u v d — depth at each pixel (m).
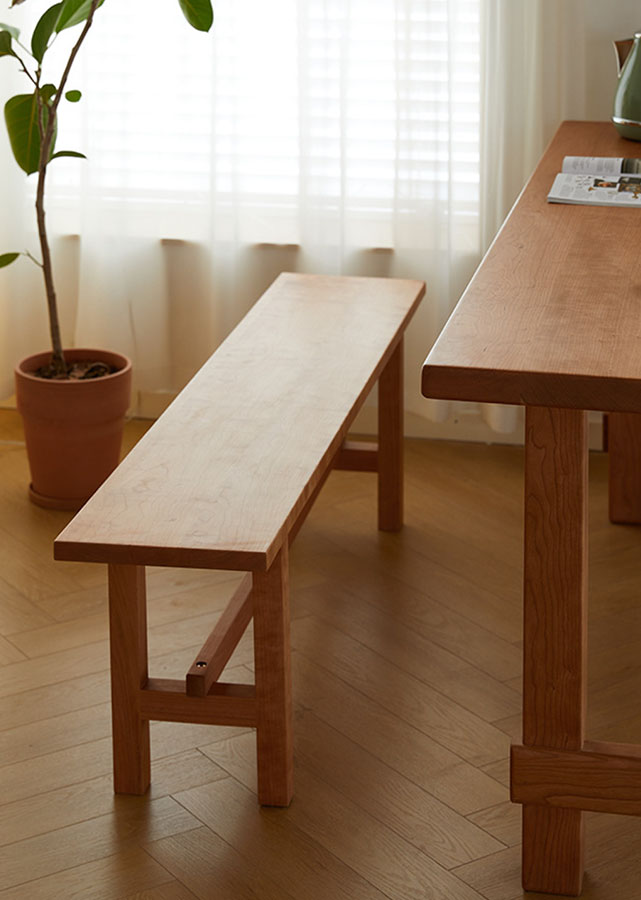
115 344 3.57
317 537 3.09
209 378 2.46
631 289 1.88
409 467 3.49
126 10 3.33
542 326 1.73
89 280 3.52
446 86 3.21
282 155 3.41
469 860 1.99
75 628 2.67
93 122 3.39
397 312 2.86
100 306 3.53
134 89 3.39
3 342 3.60
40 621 2.70
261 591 2.01
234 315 3.55
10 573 2.90
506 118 3.27
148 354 3.60
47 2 3.41
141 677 2.10
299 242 3.47
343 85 3.26
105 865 1.99
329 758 2.25
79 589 2.83
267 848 2.02
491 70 3.22
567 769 1.84
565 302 1.83
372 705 2.41
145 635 2.11
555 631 1.80
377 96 3.31
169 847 2.03
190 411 2.31
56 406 3.08
